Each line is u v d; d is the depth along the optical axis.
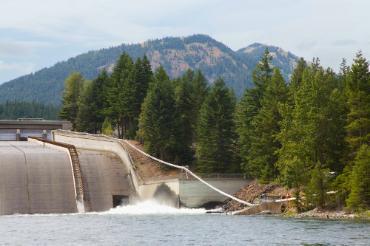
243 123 133.62
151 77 168.25
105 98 181.12
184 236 74.69
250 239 69.56
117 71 176.25
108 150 156.88
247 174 130.88
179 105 153.62
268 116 124.75
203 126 138.25
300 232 75.00
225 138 137.88
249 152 129.62
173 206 127.38
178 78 185.62
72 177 137.38
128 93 165.75
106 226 91.31
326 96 107.25
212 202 127.06
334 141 106.38
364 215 94.88
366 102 100.31
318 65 140.00
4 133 198.75
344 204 102.31
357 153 97.62
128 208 133.38
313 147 106.00
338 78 140.88
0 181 132.12
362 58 102.62
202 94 165.25
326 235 71.00
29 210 128.75
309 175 104.56
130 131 168.75
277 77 127.81
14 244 68.94
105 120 180.00
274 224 87.31
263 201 116.44
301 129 107.94
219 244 66.00
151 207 130.25
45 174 136.00
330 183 102.81
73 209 131.38
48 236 77.44
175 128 146.00
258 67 137.25
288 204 111.44
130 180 143.00
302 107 108.81
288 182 105.06
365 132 101.06
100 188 139.25
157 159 141.88
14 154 139.75
